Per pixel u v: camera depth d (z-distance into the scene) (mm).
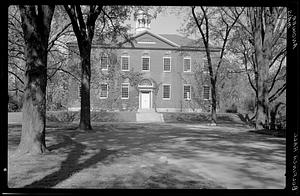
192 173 7852
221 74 41500
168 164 9242
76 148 12250
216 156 10984
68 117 36188
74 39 27625
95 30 25688
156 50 46219
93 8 21234
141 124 32375
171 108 46188
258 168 8711
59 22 25047
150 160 9836
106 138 17156
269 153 11773
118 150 12234
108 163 9047
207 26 31422
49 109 38969
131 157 10289
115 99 44625
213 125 31047
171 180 6961
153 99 45969
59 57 27078
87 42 21516
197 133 21203
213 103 31781
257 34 23250
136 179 6992
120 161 9445
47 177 6992
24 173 7391
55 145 13133
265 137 18344
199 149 12969
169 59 46406
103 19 24312
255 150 12727
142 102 45719
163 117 40688
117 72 44844
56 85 36219
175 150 12594
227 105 43594
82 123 21922
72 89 38406
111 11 23781
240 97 42750
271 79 26625
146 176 7320
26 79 10453
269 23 22750
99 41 28438
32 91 10383
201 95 45469
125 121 39156
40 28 10281
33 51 10297
